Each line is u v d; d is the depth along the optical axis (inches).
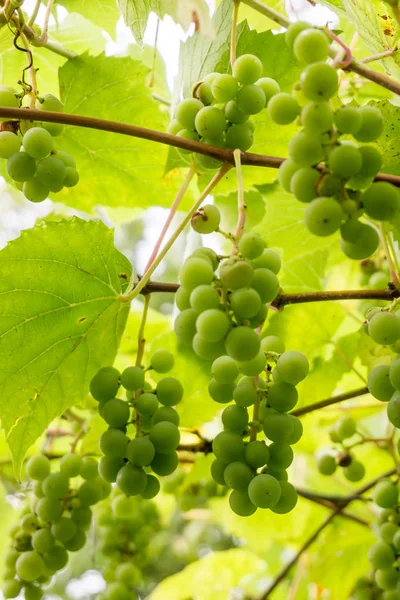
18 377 28.2
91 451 32.8
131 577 35.0
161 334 33.4
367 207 24.5
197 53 31.3
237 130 27.9
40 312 28.1
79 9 33.8
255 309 24.7
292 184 24.6
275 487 25.2
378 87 34.7
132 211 35.8
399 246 29.9
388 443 33.9
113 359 29.4
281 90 31.4
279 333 35.1
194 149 27.7
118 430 27.1
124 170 33.9
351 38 35.6
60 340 28.5
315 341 35.3
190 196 34.7
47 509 30.9
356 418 37.4
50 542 31.0
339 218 24.1
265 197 34.3
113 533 35.7
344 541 37.1
